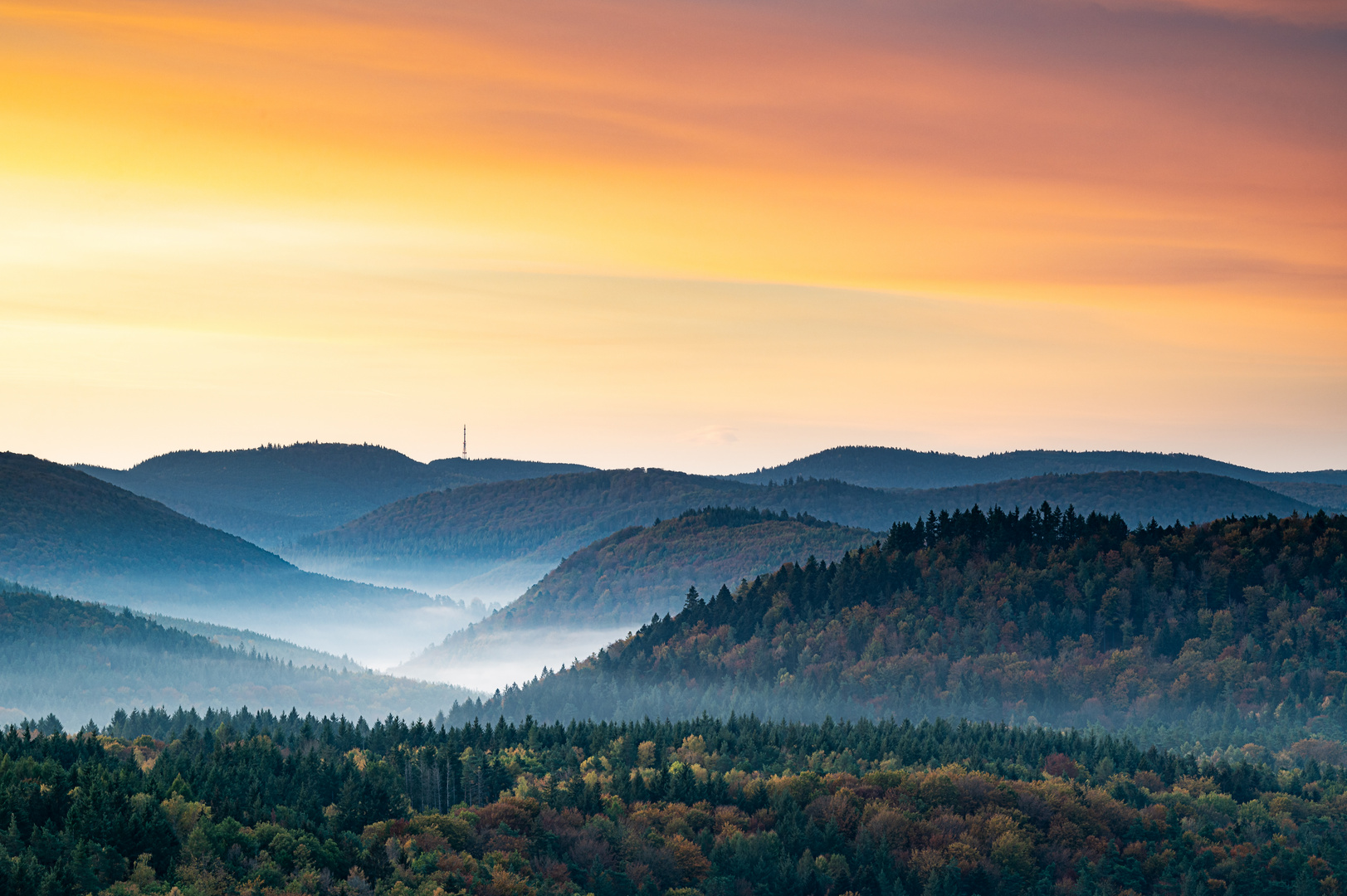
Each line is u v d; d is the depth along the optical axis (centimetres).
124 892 15512
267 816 18862
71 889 15725
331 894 16612
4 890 15412
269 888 16350
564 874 18325
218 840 17450
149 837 17100
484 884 17262
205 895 15775
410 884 17150
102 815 17350
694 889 18475
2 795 17838
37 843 16762
